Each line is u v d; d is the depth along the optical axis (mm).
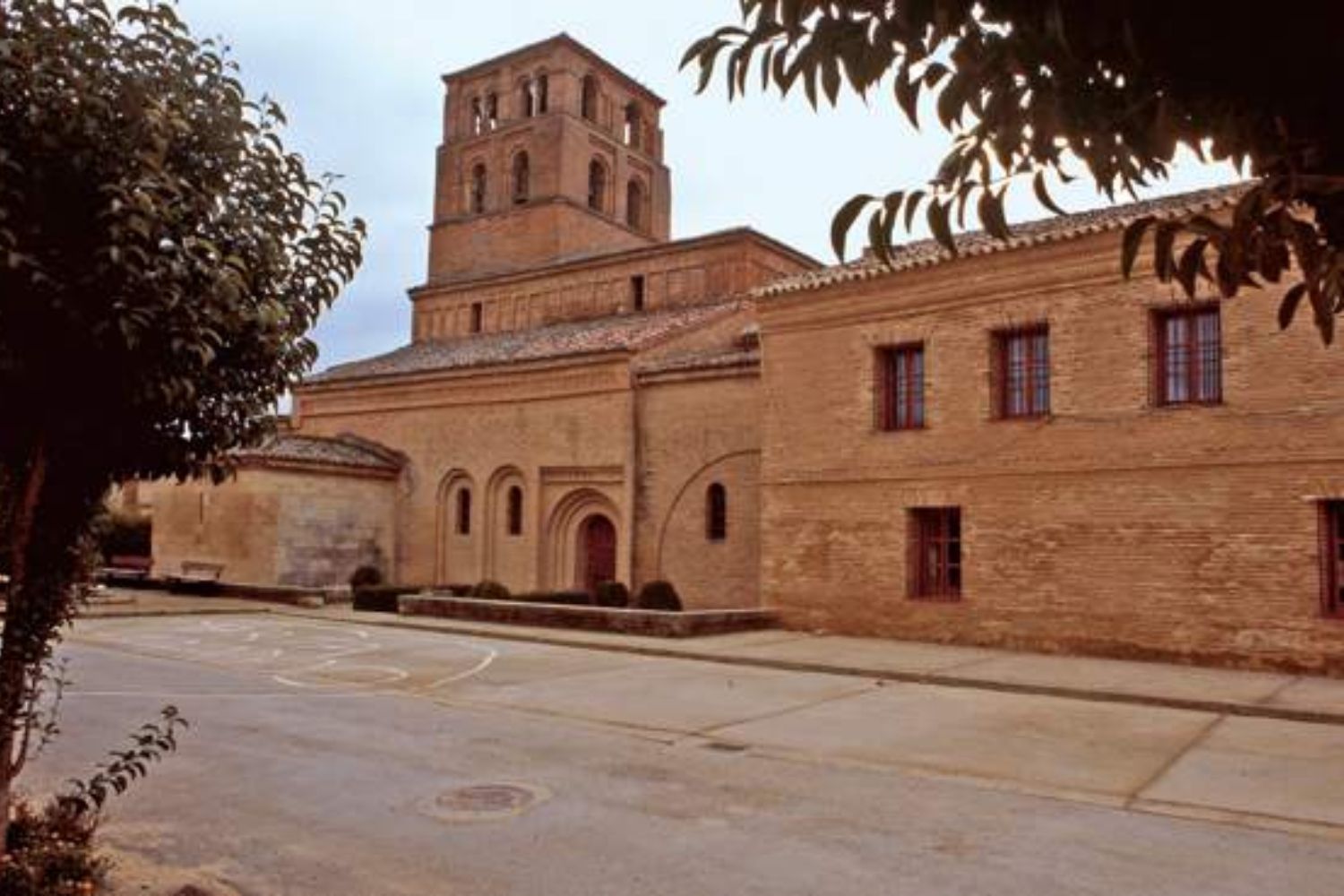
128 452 5148
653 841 7230
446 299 38281
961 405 19062
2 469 4910
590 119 38562
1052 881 6430
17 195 3979
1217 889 6301
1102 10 1608
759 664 16844
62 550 5117
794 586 21125
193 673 16062
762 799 8430
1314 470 15070
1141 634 16578
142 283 4203
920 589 19672
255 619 24703
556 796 8516
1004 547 18250
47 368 4410
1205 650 15906
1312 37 1519
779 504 21562
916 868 6660
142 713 12359
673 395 26359
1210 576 15953
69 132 4094
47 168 4109
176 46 4684
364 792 8617
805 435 21281
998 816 7934
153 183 4250
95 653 18266
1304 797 8555
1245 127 1779
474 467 30422
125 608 25953
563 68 36844
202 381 4906
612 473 27141
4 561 4992
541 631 21344
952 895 6164
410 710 12852
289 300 5430
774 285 22172
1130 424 16938
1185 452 16312
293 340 5449
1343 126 1671
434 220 40000
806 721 11969
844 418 20719
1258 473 15602
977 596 18500
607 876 6484
